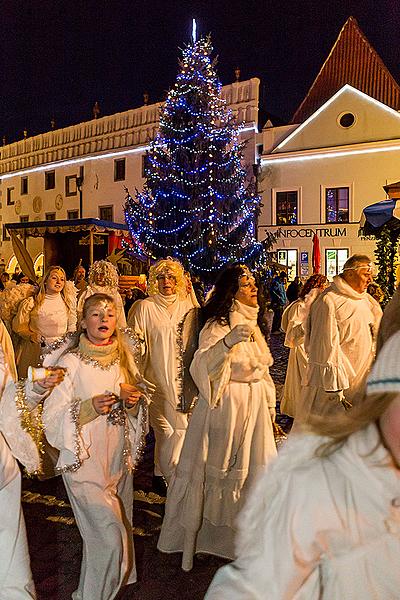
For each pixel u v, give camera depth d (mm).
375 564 1304
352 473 1301
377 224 11211
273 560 1324
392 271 12719
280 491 1372
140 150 34625
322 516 1302
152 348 5355
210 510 3916
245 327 3686
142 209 23125
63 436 3254
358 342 5750
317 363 5523
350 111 28375
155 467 5531
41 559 4207
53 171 39406
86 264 26609
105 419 3396
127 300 16891
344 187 28438
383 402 1293
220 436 3875
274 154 29781
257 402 3953
